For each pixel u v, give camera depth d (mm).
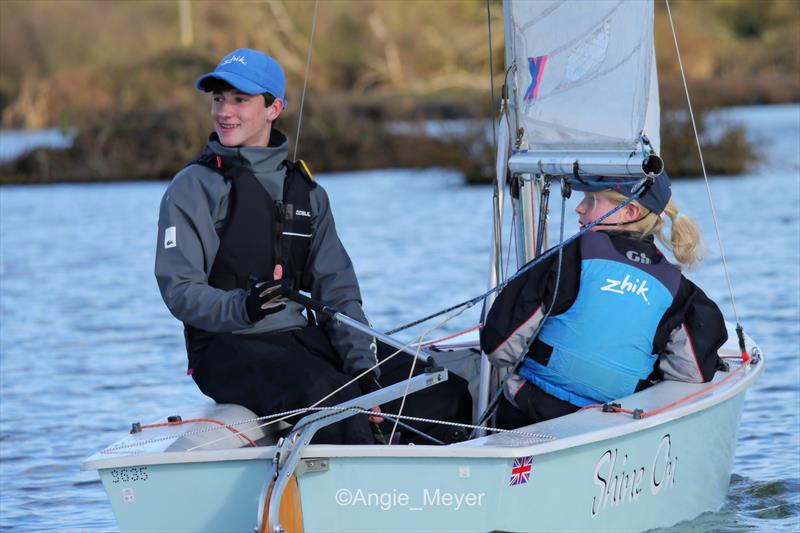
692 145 76125
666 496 15891
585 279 14945
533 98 15773
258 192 15594
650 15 14875
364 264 46031
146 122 99375
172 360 30828
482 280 41219
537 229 16812
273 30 164875
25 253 55156
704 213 57188
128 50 170500
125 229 63812
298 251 16016
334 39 165125
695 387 15867
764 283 37812
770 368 26828
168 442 13523
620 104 14984
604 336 14961
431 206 68000
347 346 15945
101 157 97188
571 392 15227
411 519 13039
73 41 171875
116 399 26688
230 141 15773
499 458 12883
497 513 13102
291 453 12648
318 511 12945
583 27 15336
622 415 14492
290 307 15906
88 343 33500
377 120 107625
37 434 23812
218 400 15016
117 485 13109
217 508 13047
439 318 34312
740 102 129750
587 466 14000
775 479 19281
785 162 78562
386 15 165000
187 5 164250
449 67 162500
